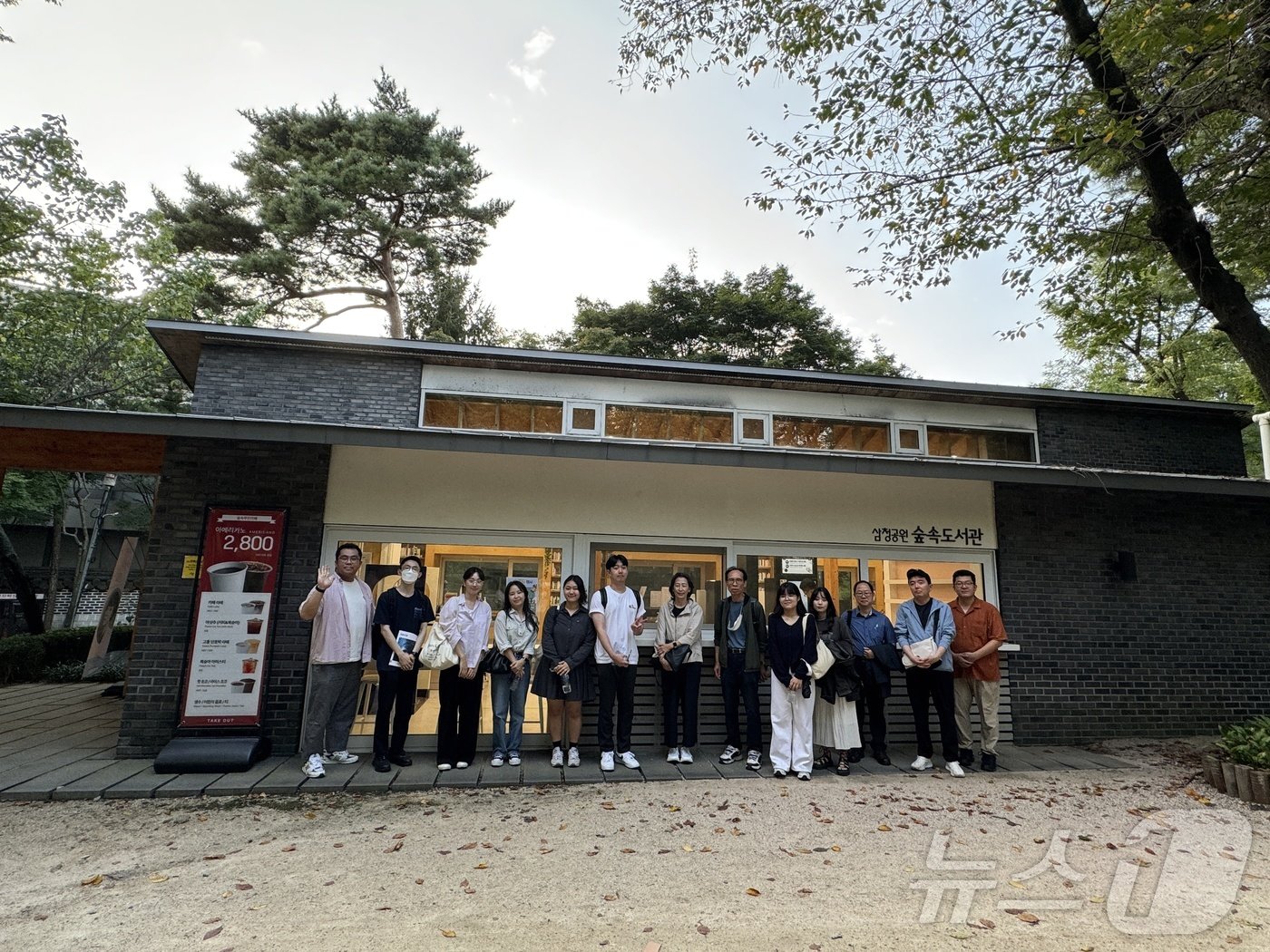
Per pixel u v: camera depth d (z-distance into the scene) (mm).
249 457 7254
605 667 6652
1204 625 8844
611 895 3887
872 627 6844
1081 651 8453
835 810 5438
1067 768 6887
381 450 7555
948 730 6605
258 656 6766
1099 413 9938
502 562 7633
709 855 4488
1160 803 5645
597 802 5590
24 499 19469
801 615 6637
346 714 6531
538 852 4512
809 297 28531
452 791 5883
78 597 21297
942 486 8625
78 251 13859
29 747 7125
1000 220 8070
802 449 9344
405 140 20172
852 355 28062
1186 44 5508
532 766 6609
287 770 6258
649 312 27016
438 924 3525
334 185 19203
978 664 6844
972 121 7512
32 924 3494
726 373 9016
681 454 6645
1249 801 5656
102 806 5375
